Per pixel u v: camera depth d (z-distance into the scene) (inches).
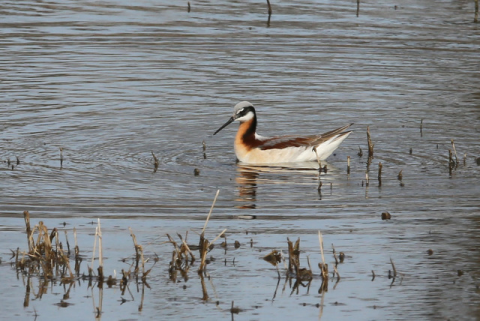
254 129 698.2
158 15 1259.8
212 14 1267.2
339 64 1007.0
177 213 550.6
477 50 1064.8
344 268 462.3
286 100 864.3
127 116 805.9
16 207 554.9
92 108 826.2
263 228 524.7
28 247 485.7
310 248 490.6
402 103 856.9
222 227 525.3
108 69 973.8
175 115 815.1
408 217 545.3
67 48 1065.5
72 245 490.3
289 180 636.1
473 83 925.8
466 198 586.2
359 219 542.3
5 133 738.8
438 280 444.8
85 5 1323.8
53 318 396.5
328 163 689.0
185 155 702.5
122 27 1184.2
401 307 410.9
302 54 1049.5
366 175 626.8
